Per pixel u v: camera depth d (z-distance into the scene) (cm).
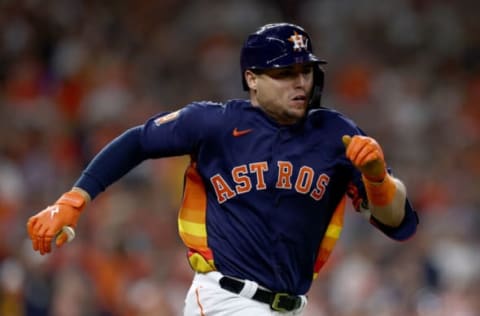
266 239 1748
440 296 4103
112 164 1781
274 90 1733
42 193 4775
